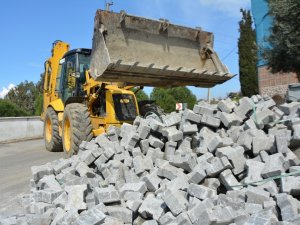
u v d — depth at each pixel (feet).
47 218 14.57
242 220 11.27
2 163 33.83
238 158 14.53
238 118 17.99
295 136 14.43
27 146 48.39
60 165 19.81
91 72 23.38
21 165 31.53
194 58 26.99
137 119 20.90
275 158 13.58
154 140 18.19
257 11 55.31
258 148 15.15
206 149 16.39
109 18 23.91
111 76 22.70
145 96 72.18
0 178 26.32
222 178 14.20
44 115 39.96
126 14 24.49
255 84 70.08
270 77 55.31
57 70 37.35
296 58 34.22
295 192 12.07
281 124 16.84
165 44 26.05
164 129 18.19
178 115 19.80
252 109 18.10
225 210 11.47
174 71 23.38
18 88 124.77
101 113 28.40
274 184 12.84
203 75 24.77
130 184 15.66
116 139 20.62
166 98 76.07
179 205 12.85
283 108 18.31
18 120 61.87
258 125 17.03
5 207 18.03
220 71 26.48
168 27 26.16
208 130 17.92
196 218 12.00
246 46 71.36
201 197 13.21
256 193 12.28
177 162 16.02
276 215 11.35
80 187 15.57
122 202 14.90
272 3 33.68
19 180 25.07
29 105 121.60
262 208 11.68
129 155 18.71
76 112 27.58
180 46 26.66
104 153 18.62
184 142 17.76
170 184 14.51
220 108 18.57
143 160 17.24
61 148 36.94
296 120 15.72
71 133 27.22
